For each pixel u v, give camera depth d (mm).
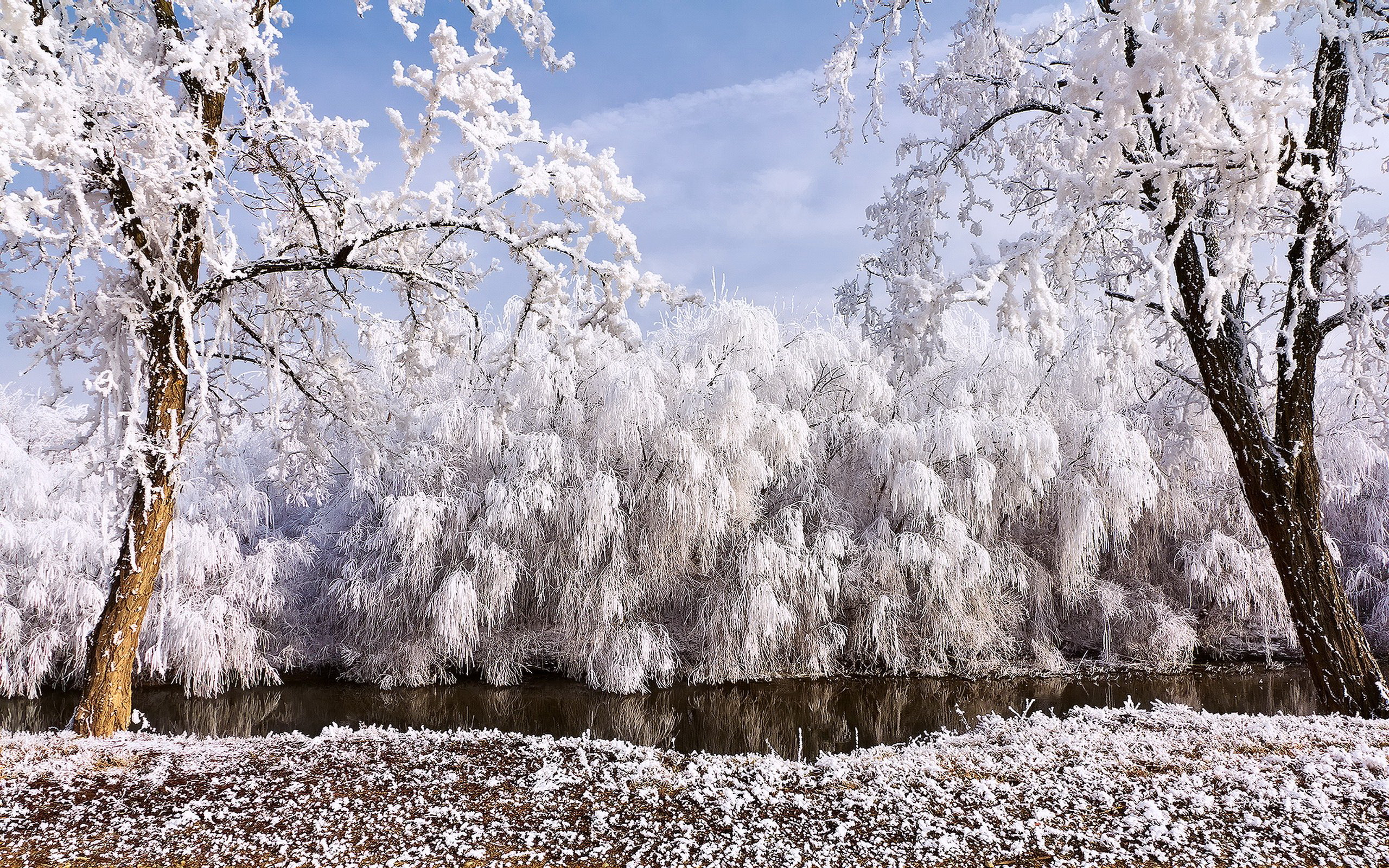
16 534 12812
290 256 8172
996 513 15523
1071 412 16094
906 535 14492
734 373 13797
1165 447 15086
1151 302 8336
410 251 8219
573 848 4215
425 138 6758
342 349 9109
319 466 10141
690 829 4414
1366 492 16641
